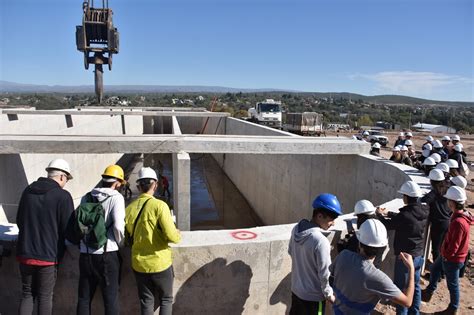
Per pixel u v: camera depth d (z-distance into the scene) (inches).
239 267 161.9
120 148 302.4
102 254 137.6
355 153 348.2
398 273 167.9
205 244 157.2
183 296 160.2
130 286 157.9
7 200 356.8
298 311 135.1
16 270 162.7
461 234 176.4
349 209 362.0
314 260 128.2
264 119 1375.5
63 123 603.5
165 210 138.2
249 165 689.0
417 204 167.3
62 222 139.9
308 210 431.5
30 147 291.4
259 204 621.6
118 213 138.6
